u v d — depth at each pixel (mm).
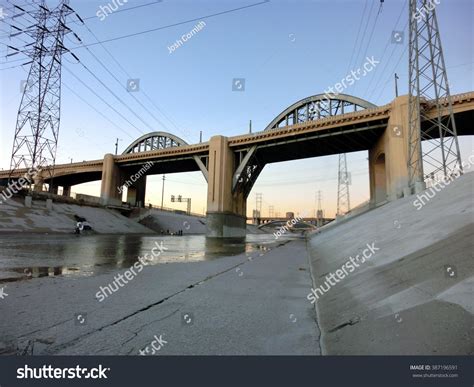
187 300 7047
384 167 47906
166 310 6180
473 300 3535
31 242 23453
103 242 27750
